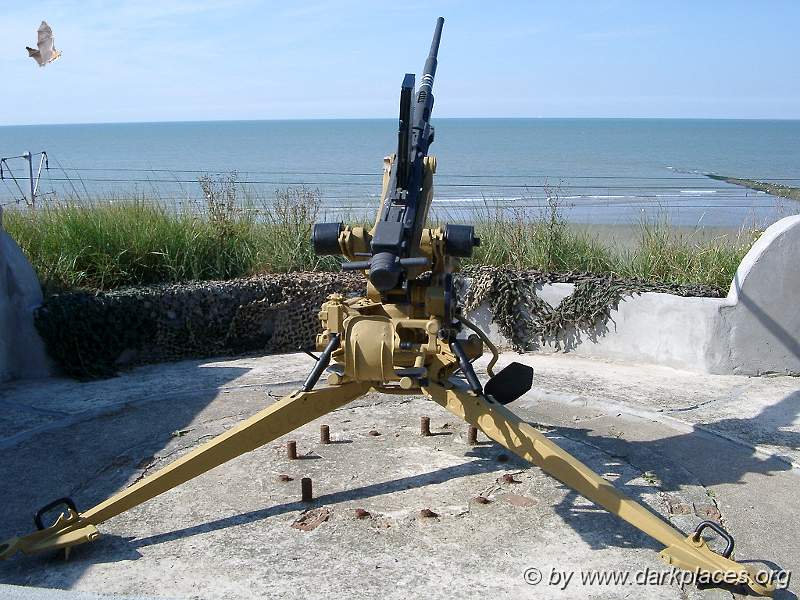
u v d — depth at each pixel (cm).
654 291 673
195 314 695
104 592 332
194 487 436
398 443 496
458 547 367
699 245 783
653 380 630
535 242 802
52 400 589
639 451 486
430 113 447
